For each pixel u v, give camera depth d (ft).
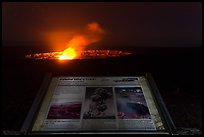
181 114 3.45
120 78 4.34
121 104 3.51
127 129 3.00
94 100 3.61
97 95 3.74
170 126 3.10
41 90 3.93
